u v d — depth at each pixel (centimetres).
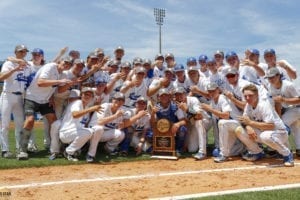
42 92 855
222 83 962
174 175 685
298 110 869
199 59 1113
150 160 850
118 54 1062
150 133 920
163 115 892
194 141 938
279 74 853
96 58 945
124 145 907
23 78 868
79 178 664
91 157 814
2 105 860
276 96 852
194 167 765
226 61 973
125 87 936
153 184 615
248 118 790
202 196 530
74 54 1045
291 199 508
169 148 866
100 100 901
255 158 820
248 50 977
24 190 579
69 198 534
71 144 821
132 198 532
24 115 881
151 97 970
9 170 732
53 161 801
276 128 774
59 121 852
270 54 918
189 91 980
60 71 876
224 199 511
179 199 516
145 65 1020
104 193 561
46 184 617
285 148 767
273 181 627
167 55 1081
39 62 902
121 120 889
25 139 828
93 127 821
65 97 919
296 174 679
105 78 956
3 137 859
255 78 963
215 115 867
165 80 952
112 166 777
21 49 831
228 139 833
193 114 880
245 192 549
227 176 671
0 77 827
